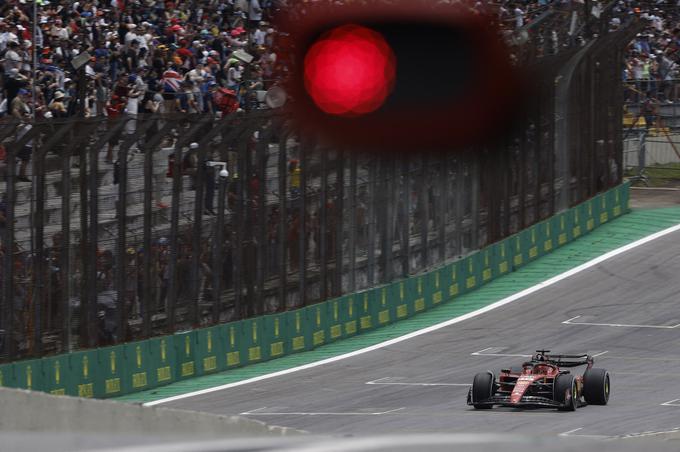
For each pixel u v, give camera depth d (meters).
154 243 101.56
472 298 139.25
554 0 160.88
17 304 89.50
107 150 96.19
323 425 84.12
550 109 157.00
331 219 122.19
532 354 114.06
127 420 49.81
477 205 144.88
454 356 114.06
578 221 161.25
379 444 20.31
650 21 197.50
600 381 87.00
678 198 181.38
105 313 97.12
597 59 166.12
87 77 112.50
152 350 100.44
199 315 107.12
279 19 108.50
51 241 92.12
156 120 99.12
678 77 195.00
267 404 93.94
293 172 116.31
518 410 86.56
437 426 80.88
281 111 112.44
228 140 108.38
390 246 130.88
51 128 92.31
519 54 122.81
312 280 120.56
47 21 120.38
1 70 107.06
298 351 117.19
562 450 20.58
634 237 159.50
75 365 92.75
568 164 161.00
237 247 110.75
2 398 47.06
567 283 142.38
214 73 128.00
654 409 86.00
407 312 132.00
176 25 134.00
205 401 95.50
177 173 103.00
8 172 88.12
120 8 132.75
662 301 133.50
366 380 104.06
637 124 191.12
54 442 22.11
